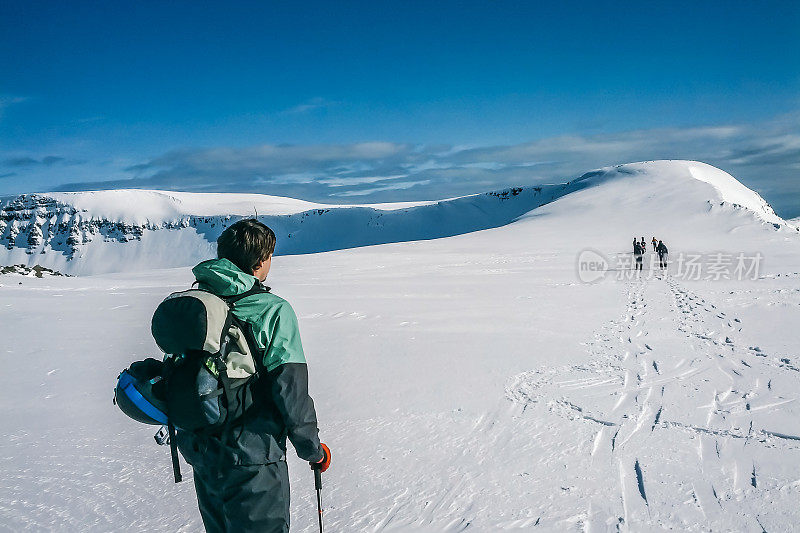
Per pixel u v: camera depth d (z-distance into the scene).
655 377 7.46
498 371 7.91
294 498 4.20
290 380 2.25
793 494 4.06
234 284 2.32
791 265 25.11
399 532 3.69
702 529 3.65
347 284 22.42
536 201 197.88
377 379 7.55
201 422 2.18
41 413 6.22
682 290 17.83
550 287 19.92
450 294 18.17
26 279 22.47
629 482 4.34
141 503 4.12
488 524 3.77
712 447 4.99
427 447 5.12
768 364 7.93
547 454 4.92
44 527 3.78
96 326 11.81
